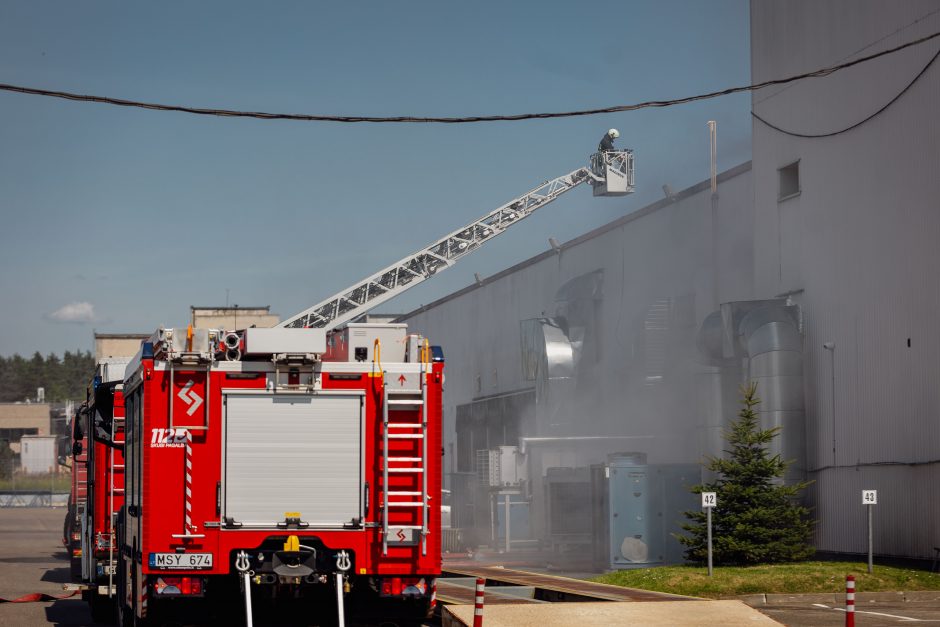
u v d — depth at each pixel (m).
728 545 25.28
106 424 17.70
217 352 12.97
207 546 12.70
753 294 33.00
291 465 12.92
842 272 28.53
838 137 28.91
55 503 108.19
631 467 29.06
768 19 32.06
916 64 26.05
